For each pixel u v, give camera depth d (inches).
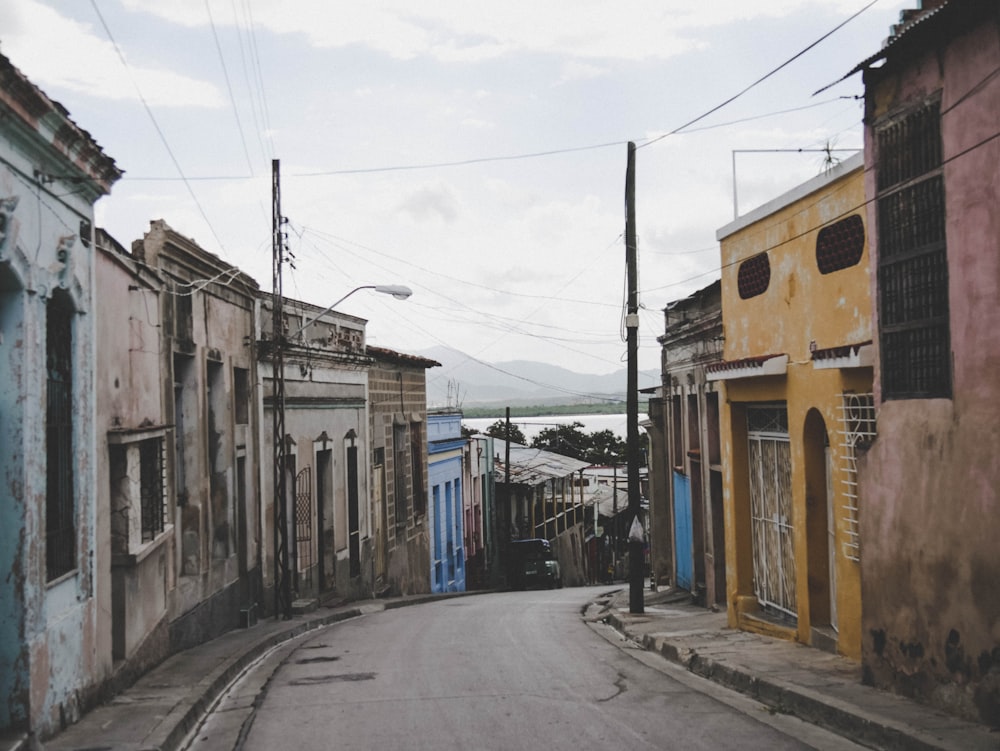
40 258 305.7
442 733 313.4
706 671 428.8
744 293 561.9
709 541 724.7
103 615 369.7
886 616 349.1
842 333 428.5
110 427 392.8
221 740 321.4
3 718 282.5
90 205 366.0
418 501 1185.4
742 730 313.0
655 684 402.6
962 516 305.7
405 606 928.3
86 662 344.2
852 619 418.0
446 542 1342.3
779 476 526.0
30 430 291.9
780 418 525.3
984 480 295.3
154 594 450.3
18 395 288.4
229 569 612.4
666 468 978.1
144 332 455.5
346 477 895.7
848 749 289.1
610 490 2267.5
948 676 310.8
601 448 2888.8
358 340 951.6
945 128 318.3
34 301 299.1
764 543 549.6
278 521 709.3
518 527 1790.1
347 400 903.7
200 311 568.4
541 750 288.7
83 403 351.3
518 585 1497.3
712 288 685.9
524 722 327.0
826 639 446.0
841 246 431.2
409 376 1152.2
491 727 320.2
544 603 919.0
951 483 312.2
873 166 364.8
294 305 770.2
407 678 425.7
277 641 592.7
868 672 359.6
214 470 609.0
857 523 412.8
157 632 457.4
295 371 767.7
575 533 1891.0
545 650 514.3
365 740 307.6
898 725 290.7
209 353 583.2
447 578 1334.9
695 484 790.5
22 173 290.8
